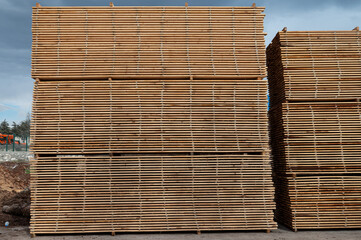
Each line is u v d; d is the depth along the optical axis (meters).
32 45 7.18
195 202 6.89
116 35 7.28
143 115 7.05
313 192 7.16
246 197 6.97
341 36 7.64
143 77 7.21
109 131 6.97
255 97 7.23
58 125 6.95
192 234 6.79
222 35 7.39
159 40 7.31
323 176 7.20
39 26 7.25
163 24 7.36
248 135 7.13
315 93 7.39
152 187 6.88
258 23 7.46
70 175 6.83
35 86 7.04
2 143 28.14
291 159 7.21
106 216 6.76
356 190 7.17
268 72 8.83
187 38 7.35
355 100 7.51
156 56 7.25
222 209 6.90
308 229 7.30
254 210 6.94
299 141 7.25
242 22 7.45
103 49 7.23
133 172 6.90
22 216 9.06
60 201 6.77
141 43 7.29
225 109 7.16
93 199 6.80
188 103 7.13
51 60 7.16
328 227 7.10
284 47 7.53
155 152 6.98
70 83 7.07
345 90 7.42
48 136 6.91
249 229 6.88
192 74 7.23
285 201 7.47
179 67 7.24
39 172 6.84
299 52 7.53
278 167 7.86
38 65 7.13
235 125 7.13
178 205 6.87
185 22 7.39
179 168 6.95
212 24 7.42
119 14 7.34
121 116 7.03
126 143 6.95
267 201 6.99
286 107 7.36
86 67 7.15
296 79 7.41
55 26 7.26
